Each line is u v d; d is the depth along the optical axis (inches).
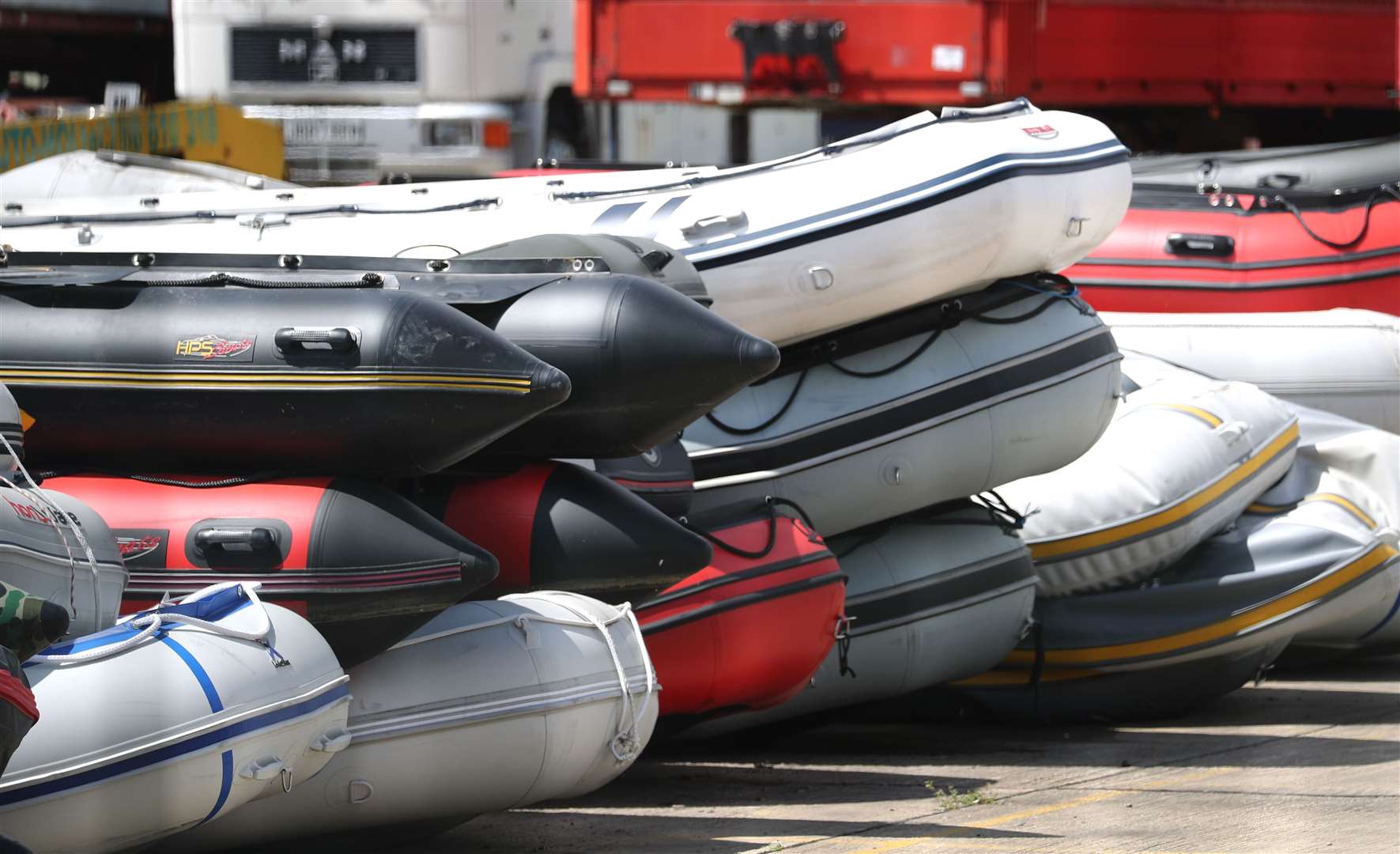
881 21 1240.2
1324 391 787.4
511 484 451.2
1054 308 601.0
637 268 484.4
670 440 535.2
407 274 461.4
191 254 457.7
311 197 631.2
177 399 410.0
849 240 562.9
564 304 443.8
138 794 328.5
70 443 421.7
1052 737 621.9
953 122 585.6
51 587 343.3
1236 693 700.0
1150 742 602.2
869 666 582.2
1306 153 1029.8
